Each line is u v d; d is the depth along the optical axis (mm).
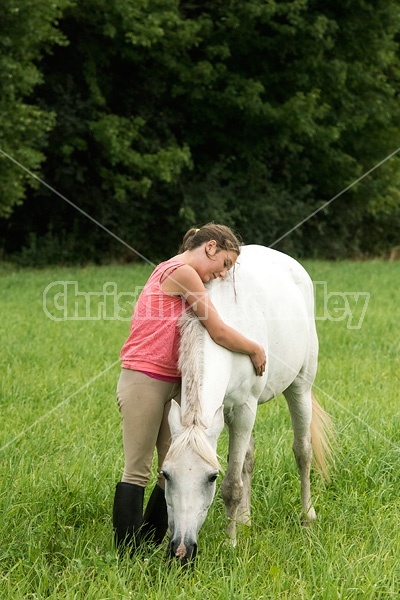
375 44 29297
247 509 5551
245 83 26969
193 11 27812
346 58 29578
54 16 21906
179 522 4184
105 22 24500
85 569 4633
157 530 5156
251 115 26859
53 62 25625
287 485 6227
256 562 4754
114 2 23672
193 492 4211
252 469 5746
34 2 20672
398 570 4656
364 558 4730
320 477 6297
